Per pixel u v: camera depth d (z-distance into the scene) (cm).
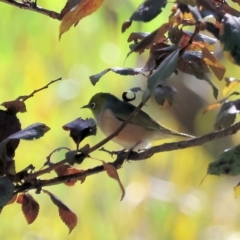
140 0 990
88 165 1020
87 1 396
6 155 461
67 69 1039
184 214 1109
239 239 1141
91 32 1038
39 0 898
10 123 484
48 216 995
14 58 998
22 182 501
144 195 1102
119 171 1152
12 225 977
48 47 1020
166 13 881
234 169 466
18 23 988
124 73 467
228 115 521
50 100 1022
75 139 464
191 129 1500
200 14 401
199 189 1214
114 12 1034
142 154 542
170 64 400
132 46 499
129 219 1057
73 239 1001
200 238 1123
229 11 428
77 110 1032
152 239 1066
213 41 475
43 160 980
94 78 471
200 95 1542
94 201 1035
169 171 1209
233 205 1212
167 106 498
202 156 1289
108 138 473
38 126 450
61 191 1009
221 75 462
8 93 985
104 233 1023
